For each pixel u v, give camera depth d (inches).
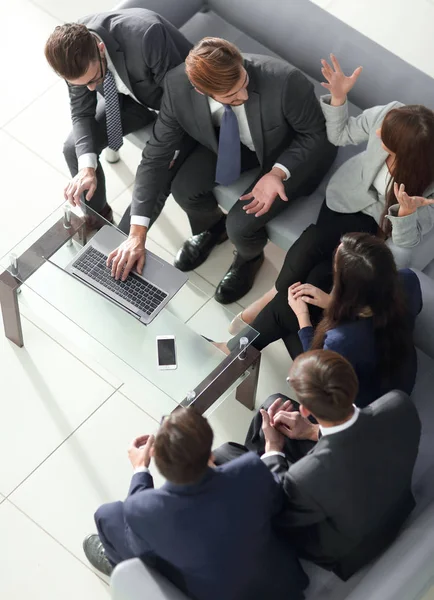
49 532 110.3
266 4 121.8
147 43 110.7
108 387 121.0
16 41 151.2
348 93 122.6
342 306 91.3
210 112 110.2
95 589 107.2
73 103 119.6
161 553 80.0
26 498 112.4
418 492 95.6
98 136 122.6
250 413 119.9
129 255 108.9
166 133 114.7
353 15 159.6
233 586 81.7
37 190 137.9
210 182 119.8
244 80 101.0
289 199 116.2
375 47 117.7
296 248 111.7
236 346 104.9
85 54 105.0
